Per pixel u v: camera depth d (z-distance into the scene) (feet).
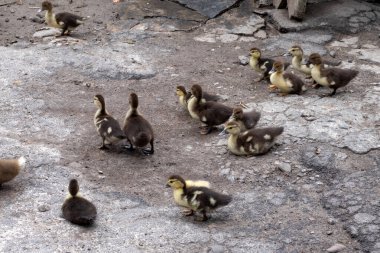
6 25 64.03
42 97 50.62
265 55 59.06
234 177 40.78
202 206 35.42
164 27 64.03
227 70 56.70
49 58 56.75
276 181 40.22
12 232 33.73
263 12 65.51
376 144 42.68
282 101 49.78
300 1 61.67
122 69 55.47
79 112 48.93
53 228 34.40
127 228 34.88
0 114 47.78
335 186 39.19
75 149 43.80
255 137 42.04
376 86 52.37
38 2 69.67
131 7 67.67
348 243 34.50
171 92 52.75
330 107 48.21
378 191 38.19
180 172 41.73
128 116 44.37
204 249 33.40
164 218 36.29
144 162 42.83
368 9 65.05
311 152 42.24
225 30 63.72
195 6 67.21
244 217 36.73
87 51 58.49
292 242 34.42
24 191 38.04
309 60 52.13
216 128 47.19
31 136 45.03
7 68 54.49
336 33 62.49
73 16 61.00
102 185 39.81
